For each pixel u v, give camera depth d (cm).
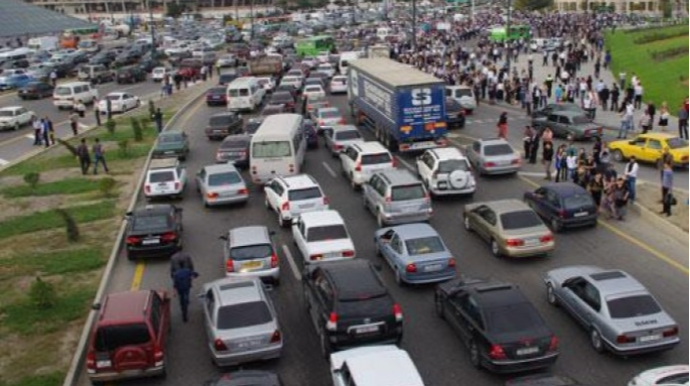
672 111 3778
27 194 3262
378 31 11312
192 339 1783
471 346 1584
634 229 2408
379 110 3806
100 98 6344
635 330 1527
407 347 1681
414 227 2141
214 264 2297
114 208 2986
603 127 3950
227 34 12688
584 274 1747
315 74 6656
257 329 1566
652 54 4956
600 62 5919
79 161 3788
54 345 1756
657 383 1331
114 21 17875
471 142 3828
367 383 1271
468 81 5525
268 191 2848
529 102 4625
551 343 1493
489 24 10912
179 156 3788
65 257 2388
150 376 1552
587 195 2444
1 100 6494
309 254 2119
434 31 10712
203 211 2909
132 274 2245
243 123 4662
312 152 3925
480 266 2177
